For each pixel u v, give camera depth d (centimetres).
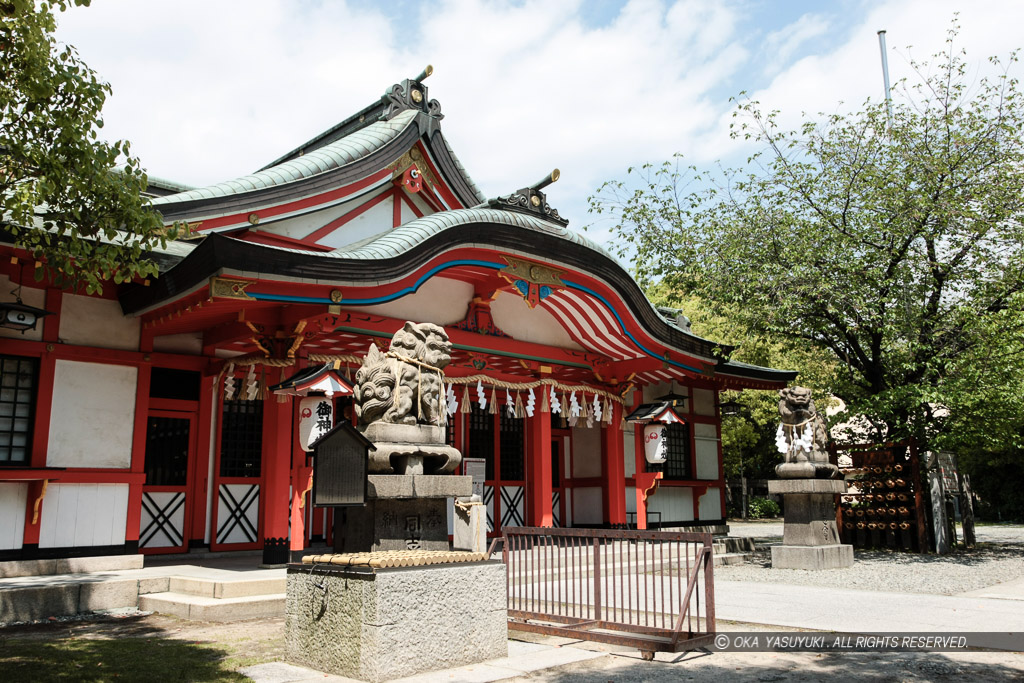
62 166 623
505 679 574
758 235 1702
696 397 2041
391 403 658
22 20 590
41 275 667
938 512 1705
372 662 546
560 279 1301
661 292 2991
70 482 992
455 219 1120
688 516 1941
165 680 564
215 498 1275
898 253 1648
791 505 1470
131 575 949
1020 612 928
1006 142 1614
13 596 806
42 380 984
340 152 1313
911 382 1739
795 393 1503
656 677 607
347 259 970
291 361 1052
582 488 1803
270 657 646
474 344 1313
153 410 1217
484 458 1645
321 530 1452
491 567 648
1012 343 1477
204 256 881
